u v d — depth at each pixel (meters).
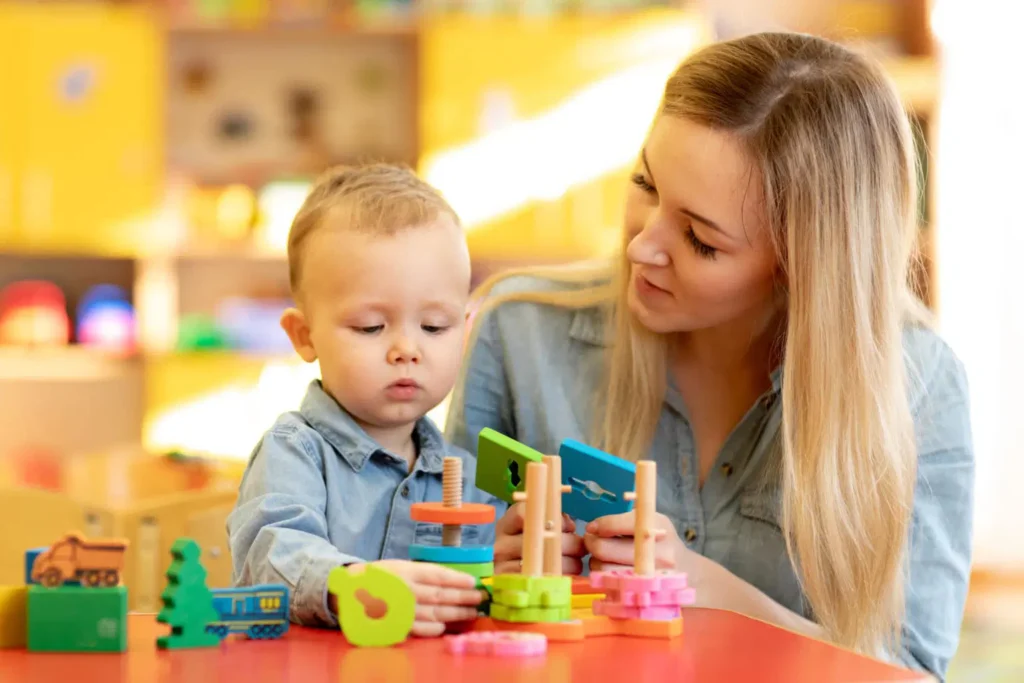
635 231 1.46
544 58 4.44
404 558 1.31
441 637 1.05
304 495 1.24
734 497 1.55
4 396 4.67
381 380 1.29
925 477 1.50
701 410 1.58
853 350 1.40
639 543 1.09
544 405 1.62
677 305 1.41
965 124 4.56
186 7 4.45
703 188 1.33
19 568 1.90
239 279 4.69
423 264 1.30
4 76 4.34
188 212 4.52
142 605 1.91
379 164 1.49
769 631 1.10
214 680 0.88
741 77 1.37
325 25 4.47
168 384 4.35
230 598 1.03
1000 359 4.59
